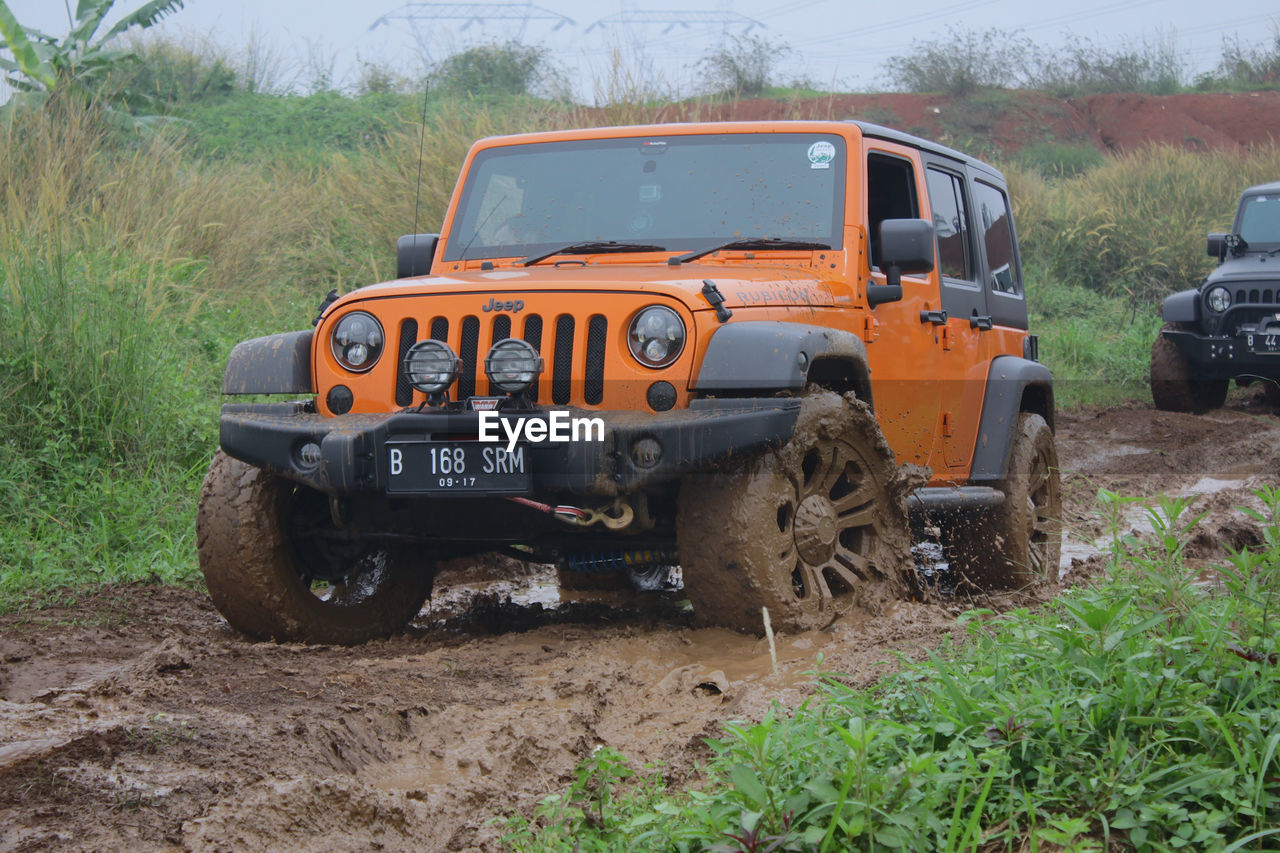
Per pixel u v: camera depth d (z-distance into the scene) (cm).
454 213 578
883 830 251
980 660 355
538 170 571
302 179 1325
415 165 1220
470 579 694
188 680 400
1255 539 711
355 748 340
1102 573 605
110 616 518
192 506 685
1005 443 620
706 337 431
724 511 430
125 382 734
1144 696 297
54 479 675
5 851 262
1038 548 654
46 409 699
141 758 316
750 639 435
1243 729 285
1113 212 1905
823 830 248
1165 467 1054
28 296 738
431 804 302
